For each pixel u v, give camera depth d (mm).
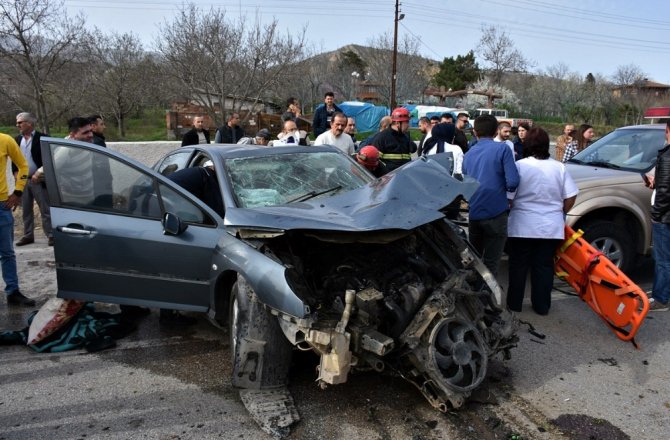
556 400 3355
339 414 3143
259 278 3084
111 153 3877
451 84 53188
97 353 3971
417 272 3438
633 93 43344
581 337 4344
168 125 22672
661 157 4668
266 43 19781
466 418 3123
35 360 3855
